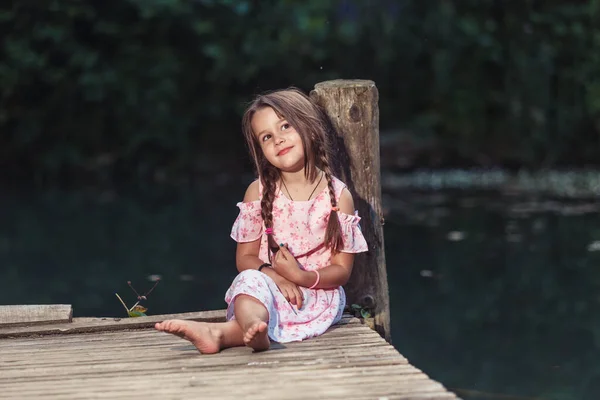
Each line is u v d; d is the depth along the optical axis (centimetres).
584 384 426
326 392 272
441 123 1372
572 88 1345
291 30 1327
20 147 1253
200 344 320
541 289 611
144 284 637
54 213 972
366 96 392
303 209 357
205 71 1330
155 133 1280
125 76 1272
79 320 382
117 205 1028
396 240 789
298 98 360
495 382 434
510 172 1307
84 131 1277
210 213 964
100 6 1279
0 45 1237
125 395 275
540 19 1341
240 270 362
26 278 661
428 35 1363
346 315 382
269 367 302
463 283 634
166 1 1259
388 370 295
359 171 394
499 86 1367
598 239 771
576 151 1353
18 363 319
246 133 362
